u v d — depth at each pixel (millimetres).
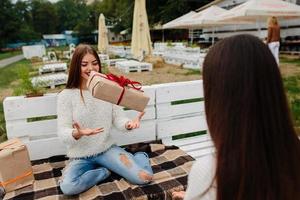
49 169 2736
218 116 941
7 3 54719
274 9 10055
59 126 2529
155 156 2914
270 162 907
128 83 2387
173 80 9453
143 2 12727
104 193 2332
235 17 10828
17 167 2414
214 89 953
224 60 937
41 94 2904
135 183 2428
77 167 2500
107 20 45938
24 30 59500
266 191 905
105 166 2582
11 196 2342
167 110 3287
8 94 8375
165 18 27281
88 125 2586
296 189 934
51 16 78000
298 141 970
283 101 935
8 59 28438
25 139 2885
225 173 923
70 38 64375
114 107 2709
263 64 913
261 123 904
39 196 2330
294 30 15461
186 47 13664
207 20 13781
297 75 8766
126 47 18844
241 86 908
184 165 2713
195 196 1039
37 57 19422
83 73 2580
